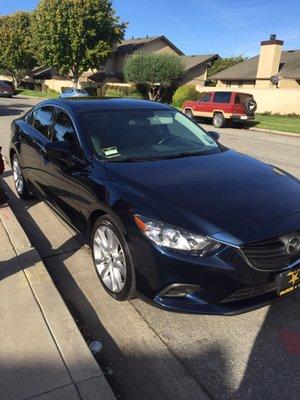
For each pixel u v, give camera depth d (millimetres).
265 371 2840
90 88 43156
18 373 2664
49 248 4707
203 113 21562
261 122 22750
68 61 42250
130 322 3359
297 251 3066
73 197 4105
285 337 3166
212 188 3395
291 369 2855
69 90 34062
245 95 20469
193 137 4691
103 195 3488
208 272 2887
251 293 3004
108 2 41688
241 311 2965
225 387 2711
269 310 3480
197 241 2904
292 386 2713
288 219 3086
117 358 2980
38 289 3555
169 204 3125
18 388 2551
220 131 18938
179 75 37062
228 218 3008
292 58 37250
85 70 42969
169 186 3387
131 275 3217
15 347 2887
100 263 3717
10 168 8211
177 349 3053
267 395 2643
